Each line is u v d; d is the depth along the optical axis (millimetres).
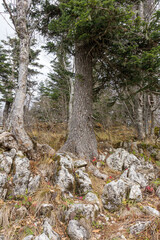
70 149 4812
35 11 5422
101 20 3705
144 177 4254
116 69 5270
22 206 2484
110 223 2633
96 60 5902
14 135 3605
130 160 4766
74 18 3816
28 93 8773
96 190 3436
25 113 7887
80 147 4773
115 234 2355
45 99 9086
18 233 2119
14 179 2863
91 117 5227
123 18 3660
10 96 13914
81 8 3316
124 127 9438
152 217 2592
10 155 3213
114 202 2992
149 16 6207
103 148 5719
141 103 6426
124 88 5859
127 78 5254
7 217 2266
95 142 5137
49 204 2605
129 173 4023
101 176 4020
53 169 3549
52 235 2164
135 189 3199
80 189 3373
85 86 5246
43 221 2375
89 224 2482
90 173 4023
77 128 4977
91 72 5523
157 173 4473
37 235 2109
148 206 2854
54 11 5531
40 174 3301
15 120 3656
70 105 7801
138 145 5648
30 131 6945
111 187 3146
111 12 3463
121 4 3906
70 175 3402
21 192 2791
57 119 8914
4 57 14000
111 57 5176
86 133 4965
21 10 3967
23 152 3543
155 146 5484
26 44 4055
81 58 5367
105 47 4859
